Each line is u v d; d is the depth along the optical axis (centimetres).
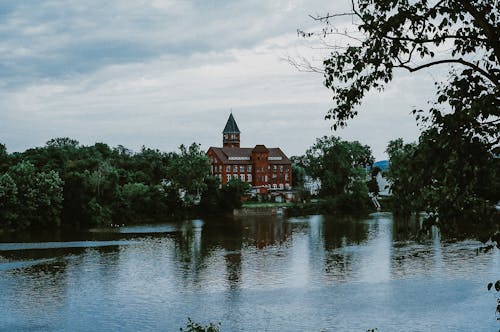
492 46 1059
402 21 1131
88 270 5428
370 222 10362
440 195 1111
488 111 961
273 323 3547
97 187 11025
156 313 3822
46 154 13575
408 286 4412
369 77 1264
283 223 10606
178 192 12700
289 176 18075
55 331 3441
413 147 1148
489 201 1084
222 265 5666
